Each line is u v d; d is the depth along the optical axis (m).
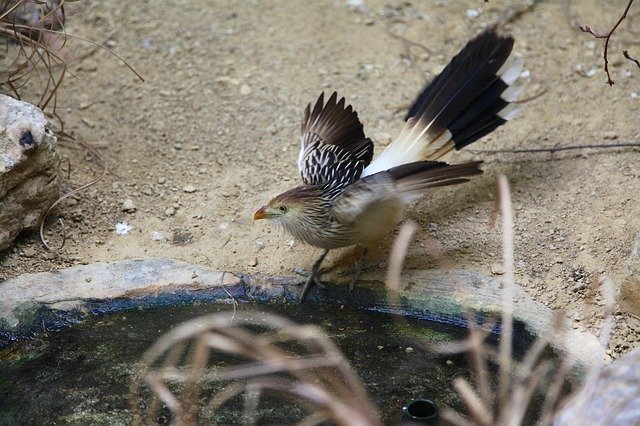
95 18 13.88
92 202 10.93
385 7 14.22
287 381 8.67
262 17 14.12
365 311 9.61
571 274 9.67
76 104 12.45
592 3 13.84
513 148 11.50
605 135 11.50
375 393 8.53
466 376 8.70
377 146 11.70
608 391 7.00
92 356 9.09
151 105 12.50
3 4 11.88
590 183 10.82
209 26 13.91
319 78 12.97
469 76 10.48
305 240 9.46
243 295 9.78
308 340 9.18
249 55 13.39
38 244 10.34
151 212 10.85
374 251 10.09
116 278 9.83
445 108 10.30
